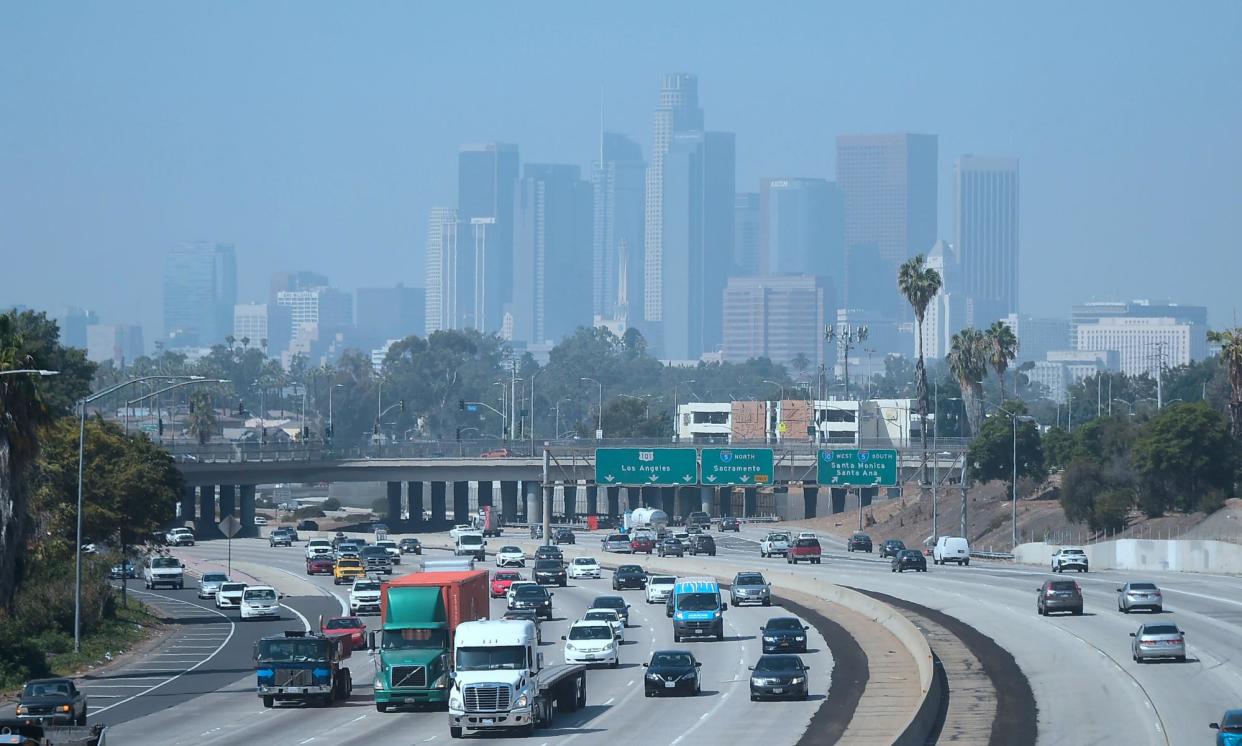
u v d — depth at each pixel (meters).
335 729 168.75
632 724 170.25
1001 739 157.00
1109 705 178.75
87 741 143.62
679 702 188.75
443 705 187.88
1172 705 177.25
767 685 185.75
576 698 181.50
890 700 184.75
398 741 159.38
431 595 185.50
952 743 155.12
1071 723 166.62
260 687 187.25
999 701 183.75
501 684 160.25
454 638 169.88
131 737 163.38
